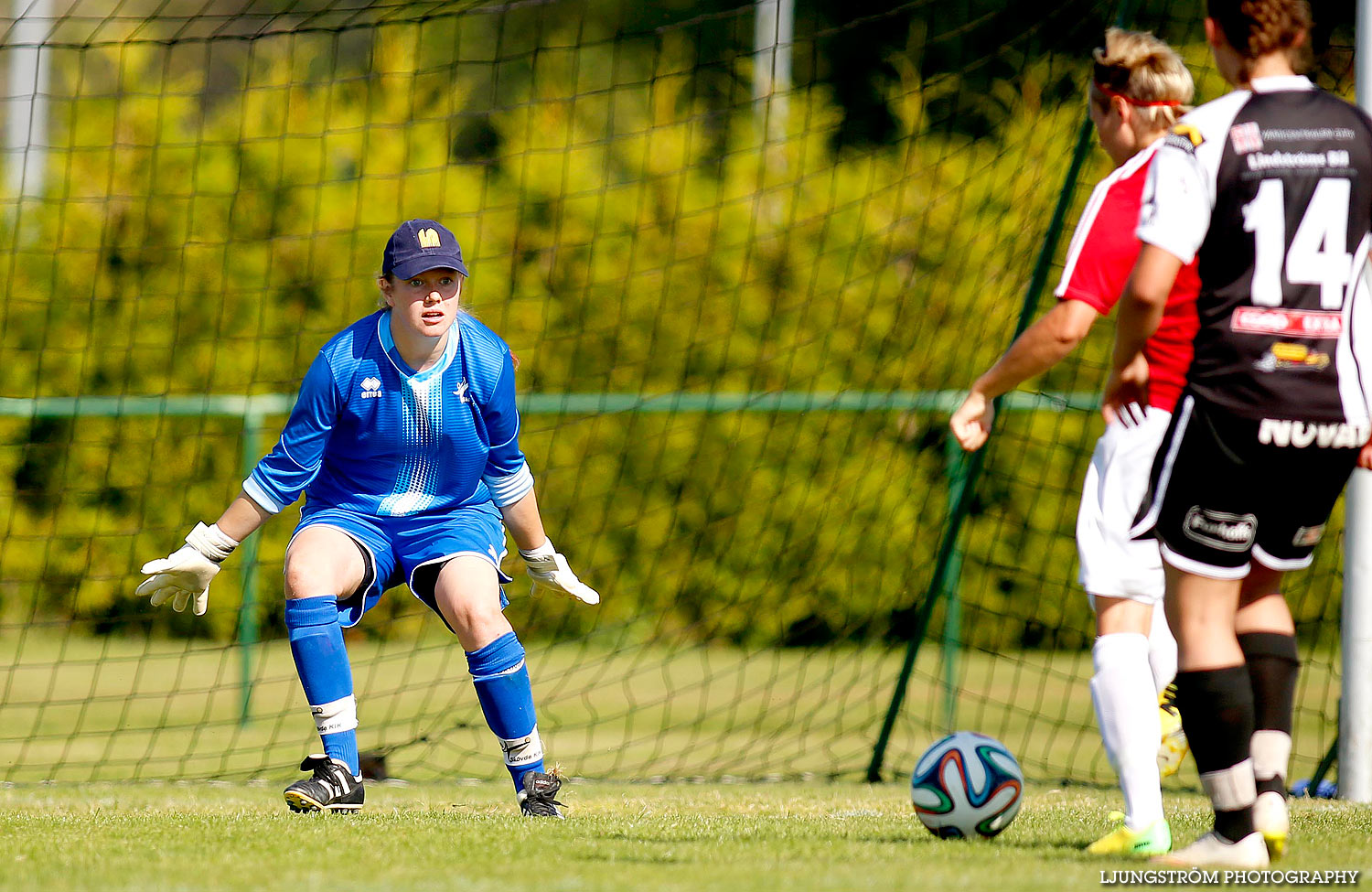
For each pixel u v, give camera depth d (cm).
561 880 910
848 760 2458
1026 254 2778
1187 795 1920
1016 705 3145
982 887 879
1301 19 1014
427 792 1878
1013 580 3878
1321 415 978
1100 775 2248
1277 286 976
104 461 4141
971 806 1194
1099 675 1100
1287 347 976
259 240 3925
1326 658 3616
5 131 5750
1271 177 976
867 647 3800
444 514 1495
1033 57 3925
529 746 1452
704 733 2848
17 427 4125
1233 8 1016
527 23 7181
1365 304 1027
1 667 3831
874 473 4038
